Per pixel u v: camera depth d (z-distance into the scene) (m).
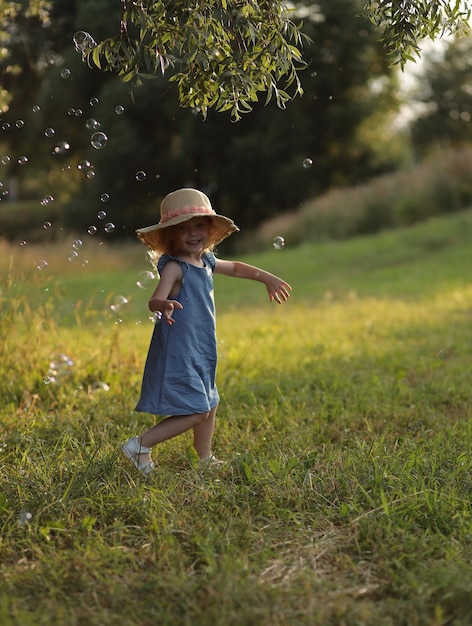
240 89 3.19
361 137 30.55
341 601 2.34
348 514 2.97
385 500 2.92
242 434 4.05
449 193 20.61
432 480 3.25
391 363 6.23
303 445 3.92
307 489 3.20
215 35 3.15
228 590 2.34
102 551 2.67
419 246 17.00
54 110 24.34
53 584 2.48
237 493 3.15
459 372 5.81
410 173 22.77
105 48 3.05
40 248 11.61
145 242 3.60
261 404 4.67
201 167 27.67
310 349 7.02
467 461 3.53
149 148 26.31
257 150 27.05
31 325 5.64
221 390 5.07
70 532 2.85
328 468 3.45
